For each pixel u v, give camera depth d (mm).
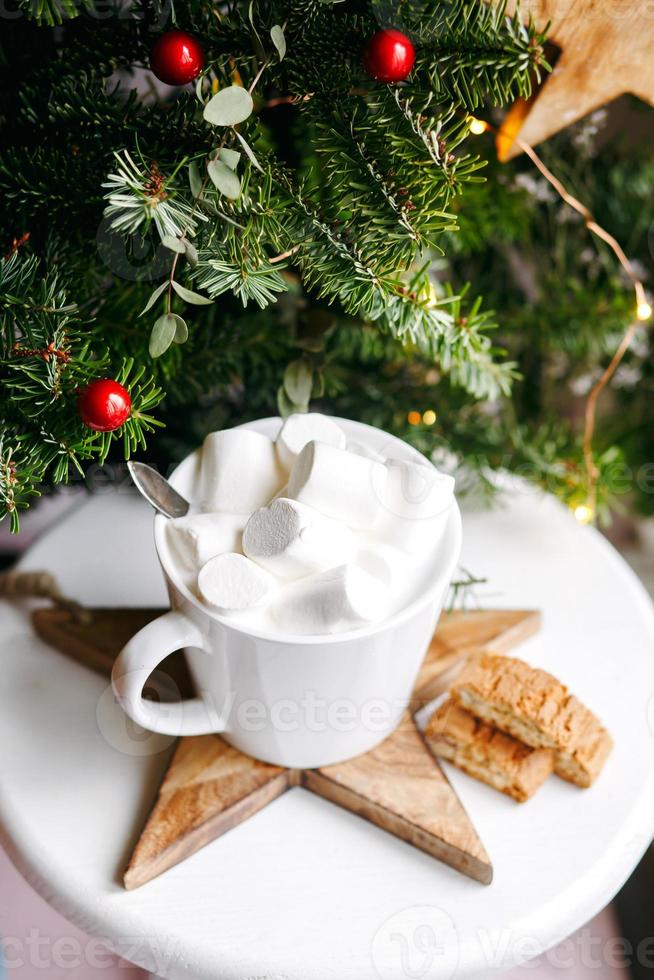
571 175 633
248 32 453
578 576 626
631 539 958
